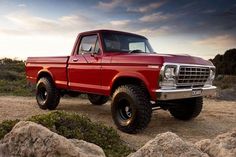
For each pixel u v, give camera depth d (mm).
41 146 2727
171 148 2727
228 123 7328
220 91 14125
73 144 2863
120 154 4504
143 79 5793
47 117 5004
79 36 7707
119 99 6172
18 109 8430
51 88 8344
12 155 2834
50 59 8422
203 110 9227
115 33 7262
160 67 5562
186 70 5934
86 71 7168
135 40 7516
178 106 7207
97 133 5004
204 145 3111
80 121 5148
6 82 15547
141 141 5539
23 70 25422
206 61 6711
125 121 6125
